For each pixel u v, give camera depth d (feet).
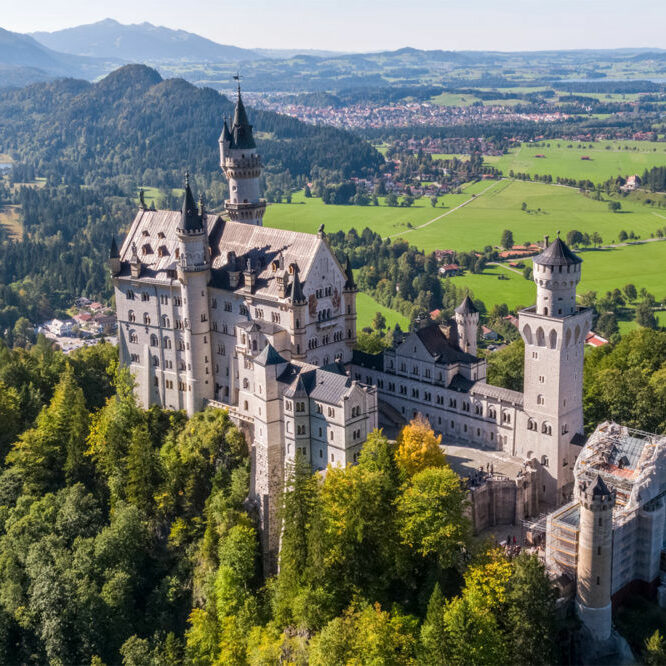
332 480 430.61
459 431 539.29
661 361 638.12
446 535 401.08
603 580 381.81
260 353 512.22
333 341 581.94
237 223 609.01
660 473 424.05
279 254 571.28
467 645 362.33
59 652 478.59
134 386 643.04
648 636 391.04
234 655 439.22
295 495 428.97
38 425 631.97
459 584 407.44
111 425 584.40
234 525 501.15
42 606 485.56
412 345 554.05
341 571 418.92
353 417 478.59
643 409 553.23
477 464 499.92
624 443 451.12
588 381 604.08
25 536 537.24
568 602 394.93
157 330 619.67
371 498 416.67
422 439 467.11
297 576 426.92
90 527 546.26
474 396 524.52
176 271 598.75
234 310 584.40
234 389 596.29
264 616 461.78
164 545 541.34
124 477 563.07
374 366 583.99
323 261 560.61
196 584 503.20
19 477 592.60
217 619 469.16
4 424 640.58
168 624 499.92
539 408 488.85
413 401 563.48
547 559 410.93
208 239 614.34
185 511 543.80
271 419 506.48
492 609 381.60
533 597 375.25
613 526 392.47
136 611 508.53
